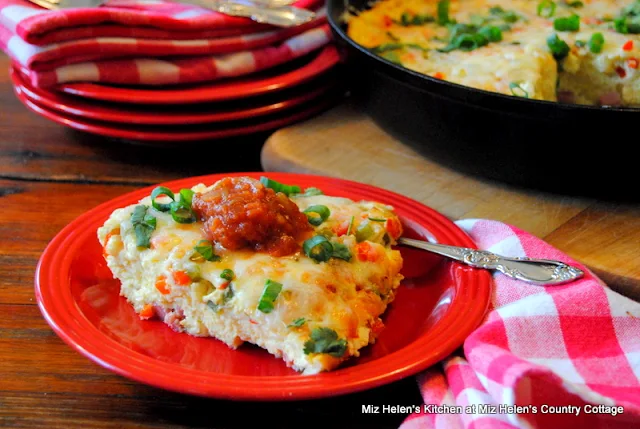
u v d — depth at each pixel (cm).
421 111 54
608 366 39
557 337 41
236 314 41
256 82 60
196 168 59
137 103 57
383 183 55
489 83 57
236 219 42
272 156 58
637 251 48
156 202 44
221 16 59
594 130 49
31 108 61
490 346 39
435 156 56
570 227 50
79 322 41
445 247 46
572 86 65
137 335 42
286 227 42
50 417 40
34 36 55
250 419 40
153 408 40
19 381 41
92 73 57
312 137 59
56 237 46
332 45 64
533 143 51
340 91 64
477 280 44
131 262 44
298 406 41
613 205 53
